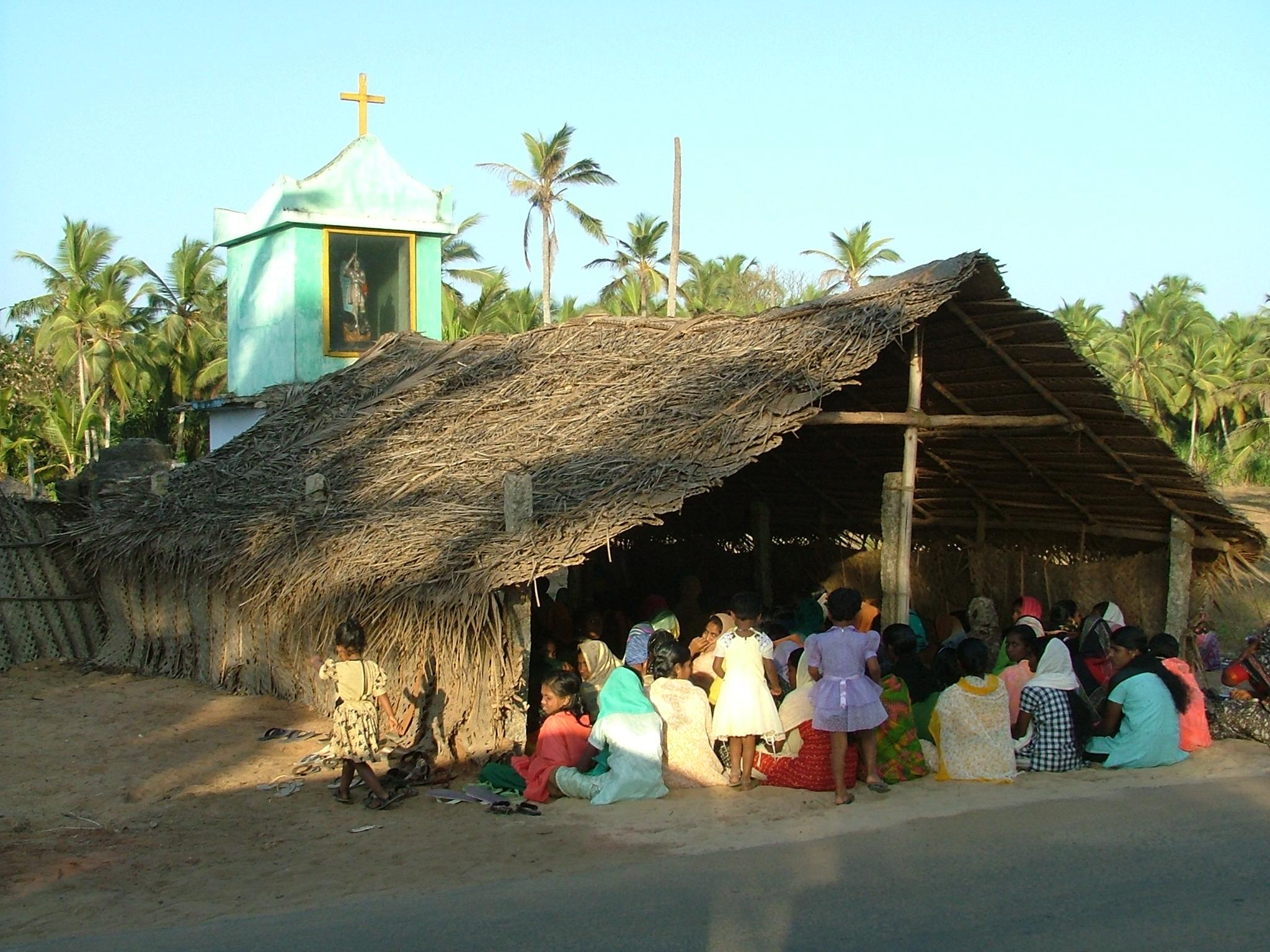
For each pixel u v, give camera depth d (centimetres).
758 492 1644
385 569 909
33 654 1350
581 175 4159
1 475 3256
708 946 518
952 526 1505
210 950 530
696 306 4928
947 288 953
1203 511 1156
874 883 605
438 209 2106
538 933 539
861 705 783
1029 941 521
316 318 1994
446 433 1201
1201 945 515
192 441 5009
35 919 592
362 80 2106
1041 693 877
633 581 1792
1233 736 980
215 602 1223
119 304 4594
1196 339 5362
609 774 799
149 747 970
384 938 540
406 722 909
